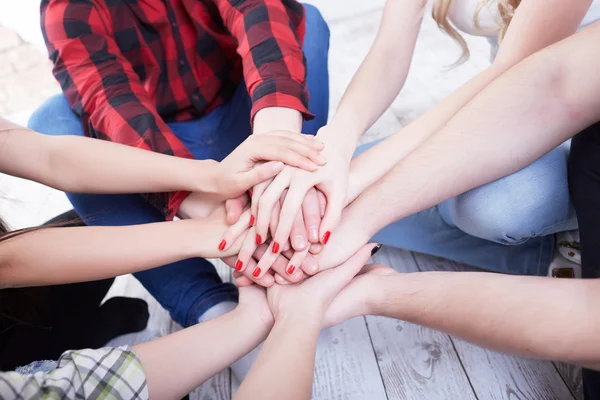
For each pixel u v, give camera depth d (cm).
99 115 87
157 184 79
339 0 190
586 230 73
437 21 102
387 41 89
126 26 94
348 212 79
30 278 74
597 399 70
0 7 197
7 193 138
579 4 78
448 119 83
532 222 81
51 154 80
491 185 80
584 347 58
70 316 94
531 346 61
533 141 74
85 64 89
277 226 76
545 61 72
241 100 101
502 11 90
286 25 90
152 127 85
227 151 104
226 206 78
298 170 76
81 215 91
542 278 64
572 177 77
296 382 62
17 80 188
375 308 76
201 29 97
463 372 87
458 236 96
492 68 84
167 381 69
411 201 77
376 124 131
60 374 55
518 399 83
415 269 102
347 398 85
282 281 75
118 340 96
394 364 89
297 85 85
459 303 67
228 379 90
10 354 87
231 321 76
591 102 71
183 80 100
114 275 76
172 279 87
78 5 90
